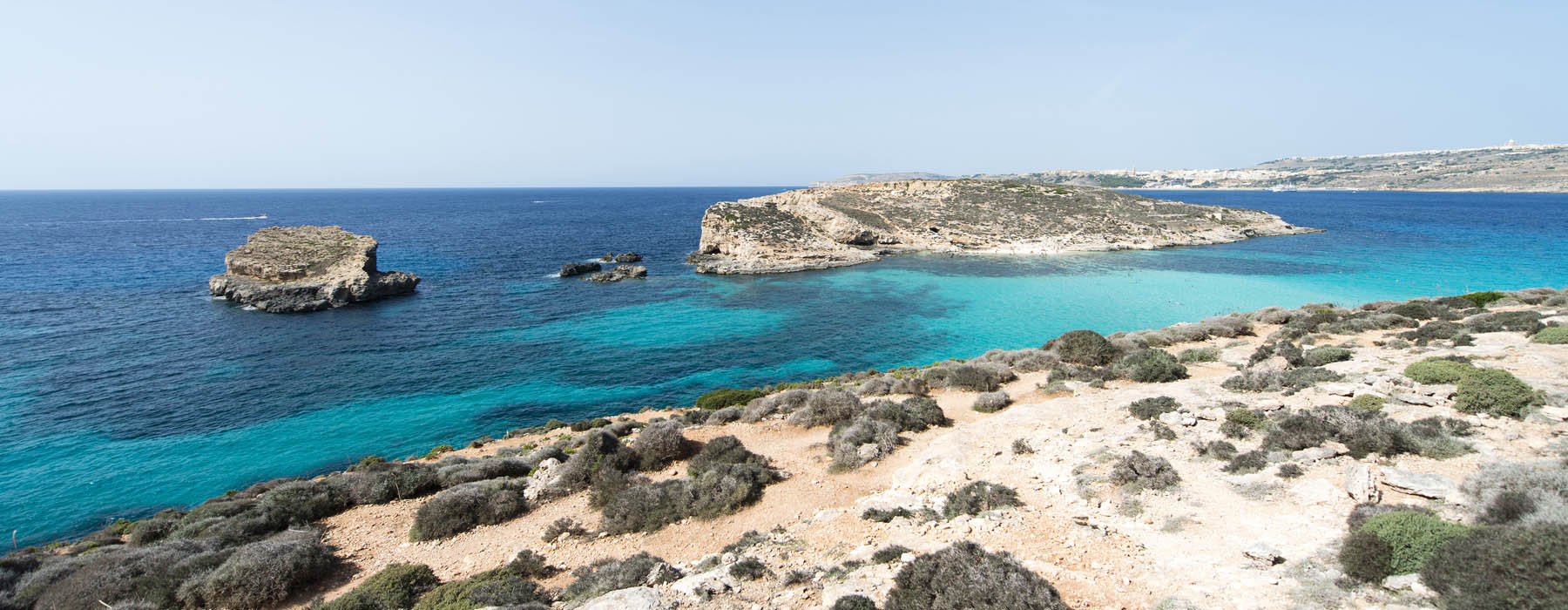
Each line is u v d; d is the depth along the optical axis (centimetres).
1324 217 15412
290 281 6144
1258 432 1625
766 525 1590
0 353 4325
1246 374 2145
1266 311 3891
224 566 1427
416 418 3359
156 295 6347
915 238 10312
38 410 3356
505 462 2294
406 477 2131
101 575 1400
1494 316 2706
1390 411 1605
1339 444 1427
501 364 4266
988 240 10188
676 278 7831
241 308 5853
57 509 2445
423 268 8444
